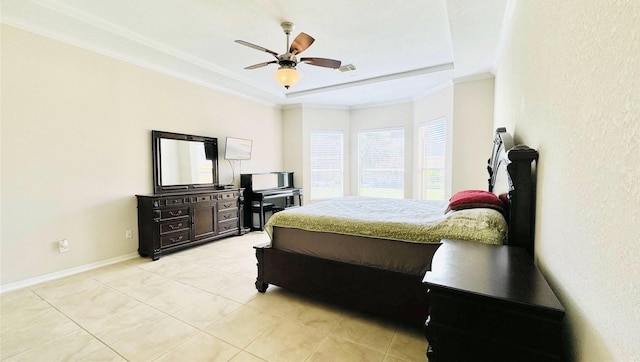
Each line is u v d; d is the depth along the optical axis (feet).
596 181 2.48
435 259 4.25
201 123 15.28
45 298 8.29
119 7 8.64
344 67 13.85
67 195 10.29
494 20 8.66
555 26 3.71
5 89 8.88
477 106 13.89
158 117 13.21
